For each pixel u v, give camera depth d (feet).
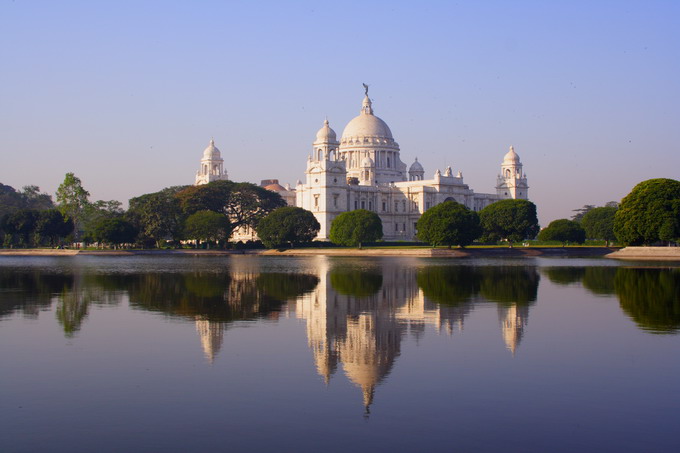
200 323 192.54
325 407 114.52
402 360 145.89
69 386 126.72
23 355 151.74
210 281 326.65
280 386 126.31
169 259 599.98
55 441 100.53
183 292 273.13
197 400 118.32
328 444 99.04
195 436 102.17
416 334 174.91
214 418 109.50
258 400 118.32
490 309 218.38
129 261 549.13
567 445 98.68
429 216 638.94
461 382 128.57
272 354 151.94
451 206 641.40
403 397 119.44
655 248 529.45
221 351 155.12
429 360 145.79
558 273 366.43
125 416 110.63
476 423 106.93
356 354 151.53
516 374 134.21
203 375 134.21
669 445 98.58
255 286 297.94
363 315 206.49
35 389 124.98
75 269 431.43
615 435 102.27
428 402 116.78
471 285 296.92
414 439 100.83
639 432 103.35
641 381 129.18
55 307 227.81
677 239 531.09
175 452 96.63
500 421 107.76
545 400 117.70
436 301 239.30
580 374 134.21
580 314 207.51
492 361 144.77
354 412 112.06
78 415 111.04
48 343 164.45
